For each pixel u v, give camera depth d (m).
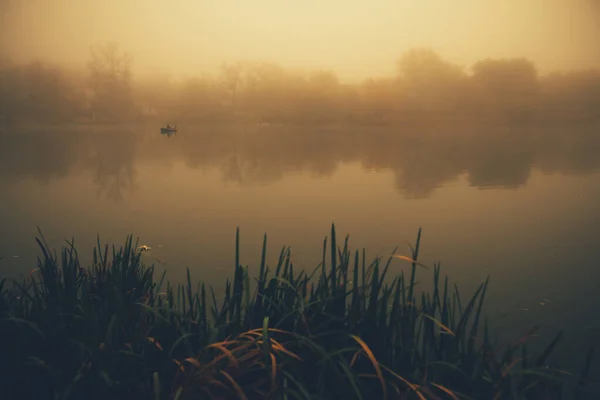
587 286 3.70
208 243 5.16
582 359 2.51
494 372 1.82
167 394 1.76
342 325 1.98
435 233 5.55
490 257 4.56
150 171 12.11
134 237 5.46
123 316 2.02
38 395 1.77
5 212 7.04
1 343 1.91
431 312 2.07
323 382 1.71
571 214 6.50
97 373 1.71
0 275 4.01
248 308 2.07
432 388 1.78
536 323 3.01
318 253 4.72
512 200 7.61
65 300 2.17
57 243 5.22
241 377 1.84
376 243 5.15
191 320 2.05
